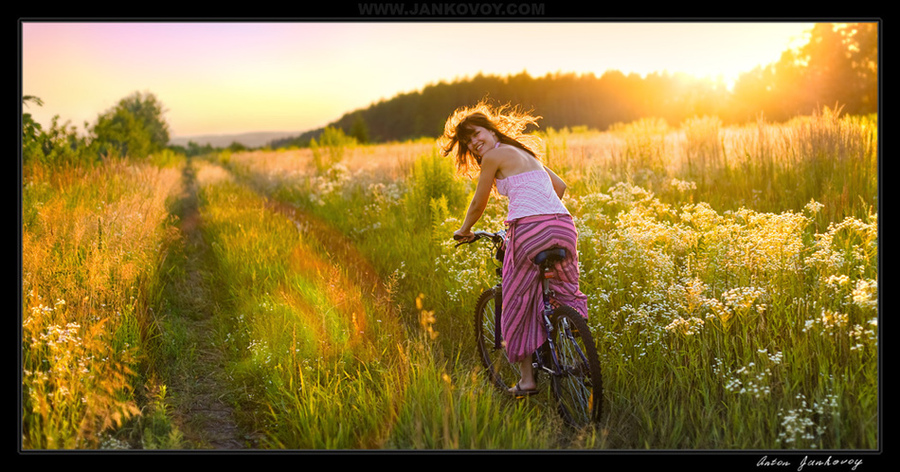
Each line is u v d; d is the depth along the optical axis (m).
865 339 3.47
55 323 4.00
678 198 7.59
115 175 10.64
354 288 5.45
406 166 12.49
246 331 4.79
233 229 8.33
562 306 3.44
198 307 5.80
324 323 4.41
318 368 3.86
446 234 6.46
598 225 5.91
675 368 3.61
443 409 3.24
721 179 8.24
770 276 4.27
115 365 3.83
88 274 4.77
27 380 3.32
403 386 3.57
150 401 3.64
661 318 4.07
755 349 3.65
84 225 5.61
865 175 6.86
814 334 3.67
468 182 8.65
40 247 4.77
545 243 3.45
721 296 3.99
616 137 17.08
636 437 3.31
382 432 3.24
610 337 4.00
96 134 16.56
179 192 14.45
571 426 3.41
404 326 4.71
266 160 24.77
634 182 8.70
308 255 6.65
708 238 4.87
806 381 3.46
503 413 3.39
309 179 13.90
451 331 4.75
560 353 3.61
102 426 3.24
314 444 3.19
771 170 7.87
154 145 31.34
